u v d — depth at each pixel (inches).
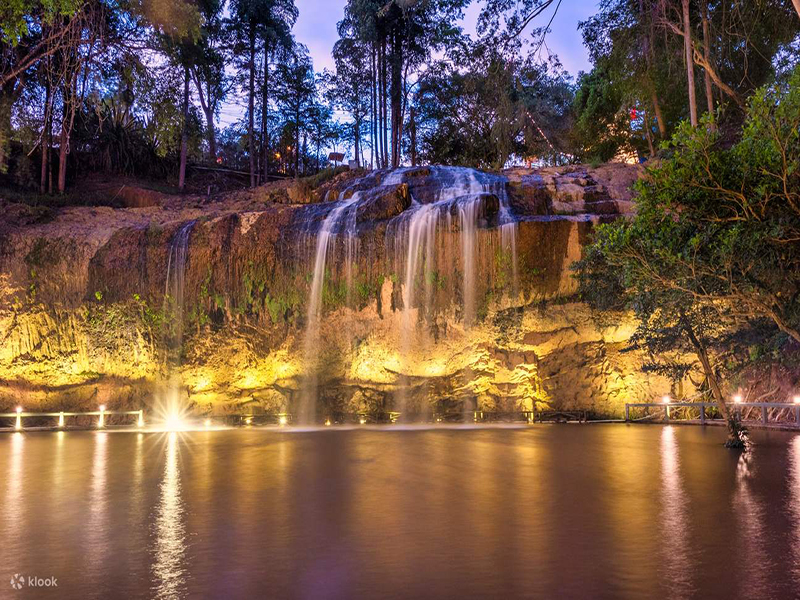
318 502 350.3
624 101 1302.9
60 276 959.6
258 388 989.8
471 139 1681.8
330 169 1320.1
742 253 480.1
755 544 257.3
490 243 922.1
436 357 959.0
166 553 251.4
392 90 1658.5
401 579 216.5
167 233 978.7
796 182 450.3
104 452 588.4
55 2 778.8
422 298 949.2
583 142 1659.7
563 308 923.4
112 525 298.8
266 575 222.4
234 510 330.3
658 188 492.7
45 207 1066.7
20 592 206.2
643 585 207.5
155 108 1041.5
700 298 553.6
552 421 923.4
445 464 495.2
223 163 1860.2
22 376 940.0
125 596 201.9
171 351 970.7
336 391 992.9
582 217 917.8
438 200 1050.7
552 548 253.9
